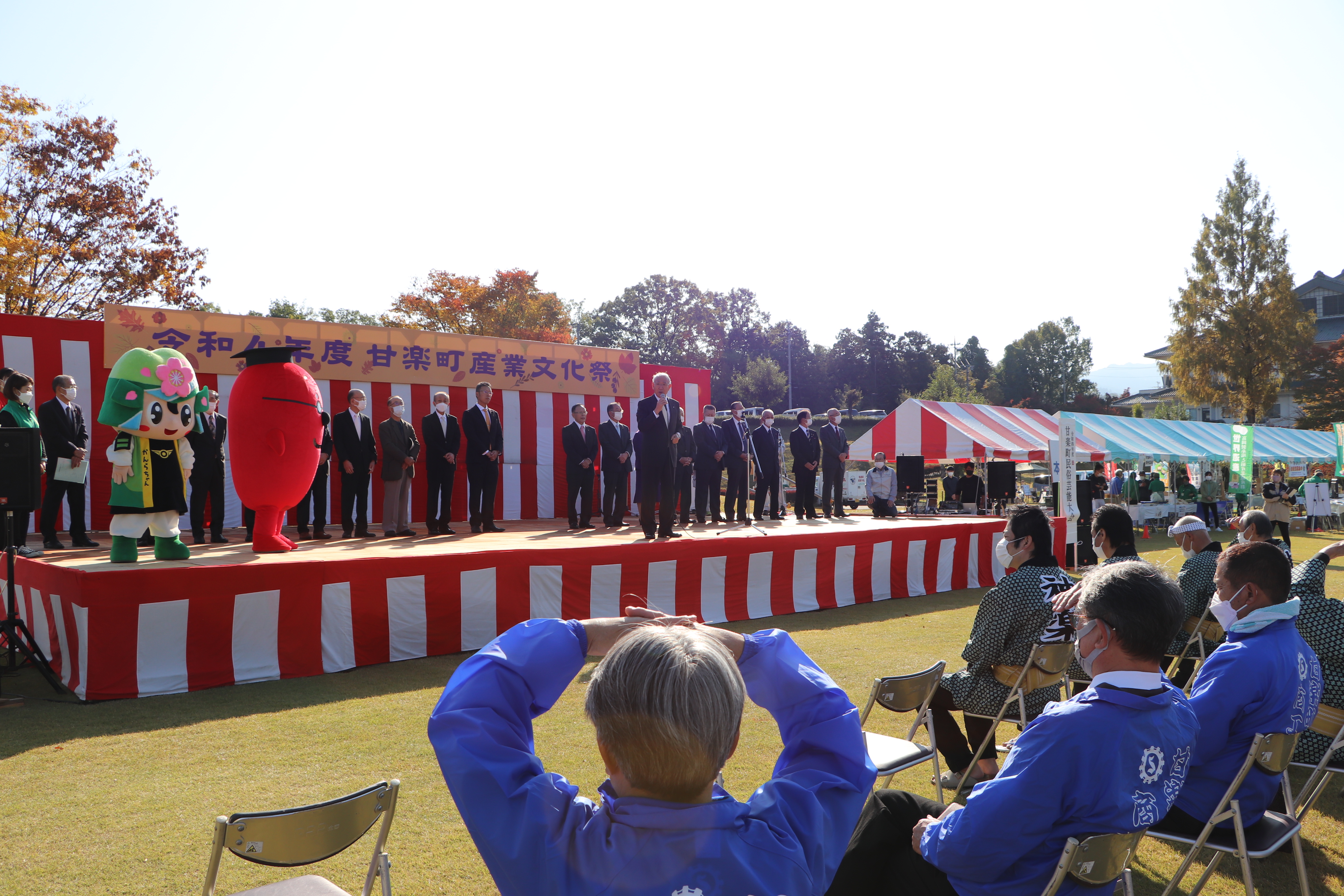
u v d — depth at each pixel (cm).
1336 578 1275
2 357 959
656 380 911
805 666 147
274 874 337
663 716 114
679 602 862
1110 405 7362
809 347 8581
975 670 424
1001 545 438
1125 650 218
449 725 124
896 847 250
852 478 2411
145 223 2272
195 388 658
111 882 328
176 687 602
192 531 934
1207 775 305
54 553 742
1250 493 2538
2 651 709
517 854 115
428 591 713
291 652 648
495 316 3859
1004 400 9862
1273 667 296
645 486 910
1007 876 216
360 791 233
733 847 116
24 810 396
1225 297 4331
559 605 786
